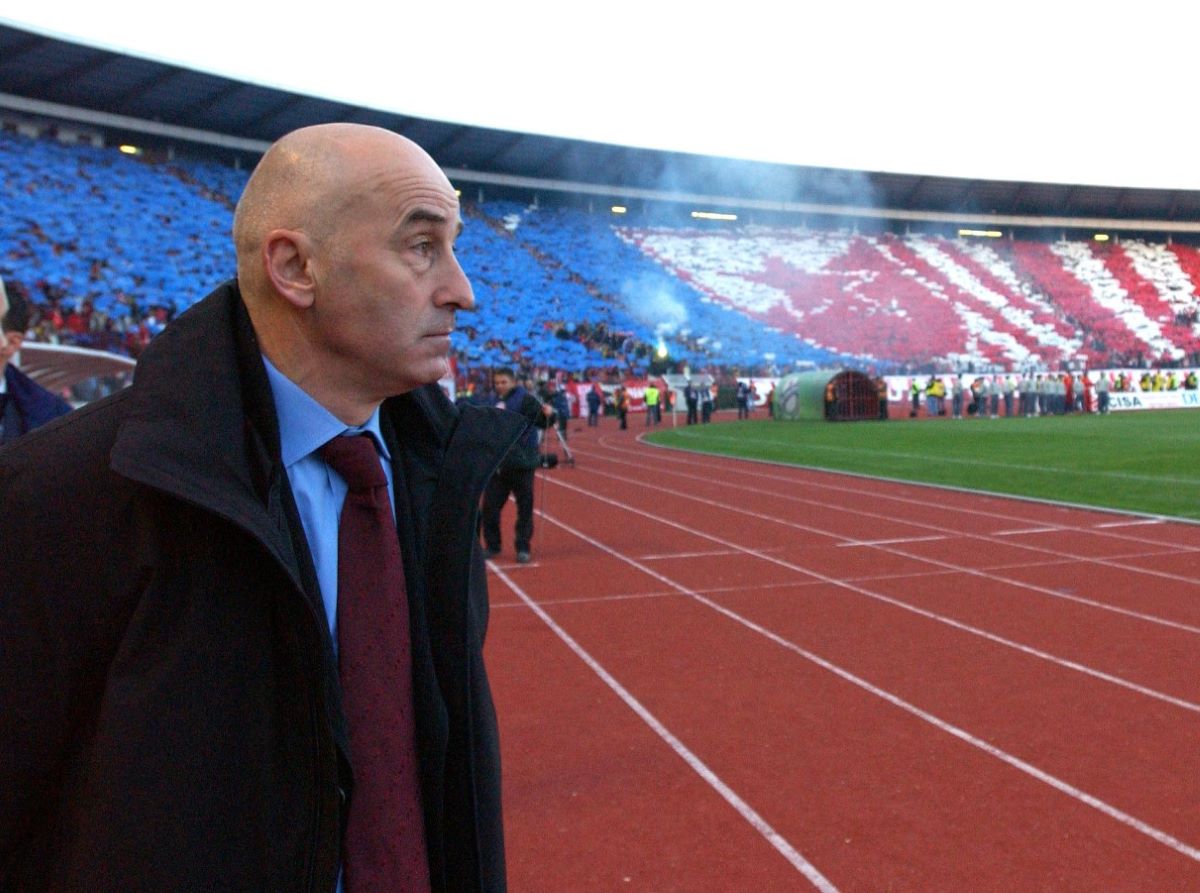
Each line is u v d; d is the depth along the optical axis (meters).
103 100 38.22
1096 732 4.68
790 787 4.10
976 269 56.50
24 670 1.09
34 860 1.17
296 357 1.30
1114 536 10.09
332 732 1.19
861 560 9.19
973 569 8.64
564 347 42.31
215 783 1.09
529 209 52.16
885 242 58.22
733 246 54.69
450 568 1.44
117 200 36.66
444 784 1.42
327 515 1.32
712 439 26.86
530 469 9.43
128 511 1.11
